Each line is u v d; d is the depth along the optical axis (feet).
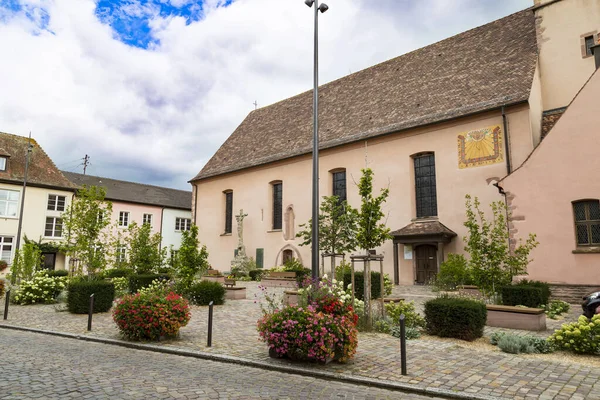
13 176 106.93
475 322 29.63
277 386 19.57
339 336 23.02
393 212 75.51
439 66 83.35
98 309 43.01
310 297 30.14
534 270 49.29
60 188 114.01
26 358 24.47
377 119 83.20
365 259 34.78
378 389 19.57
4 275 100.53
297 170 93.66
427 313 31.55
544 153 50.24
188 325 35.45
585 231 47.03
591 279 45.70
